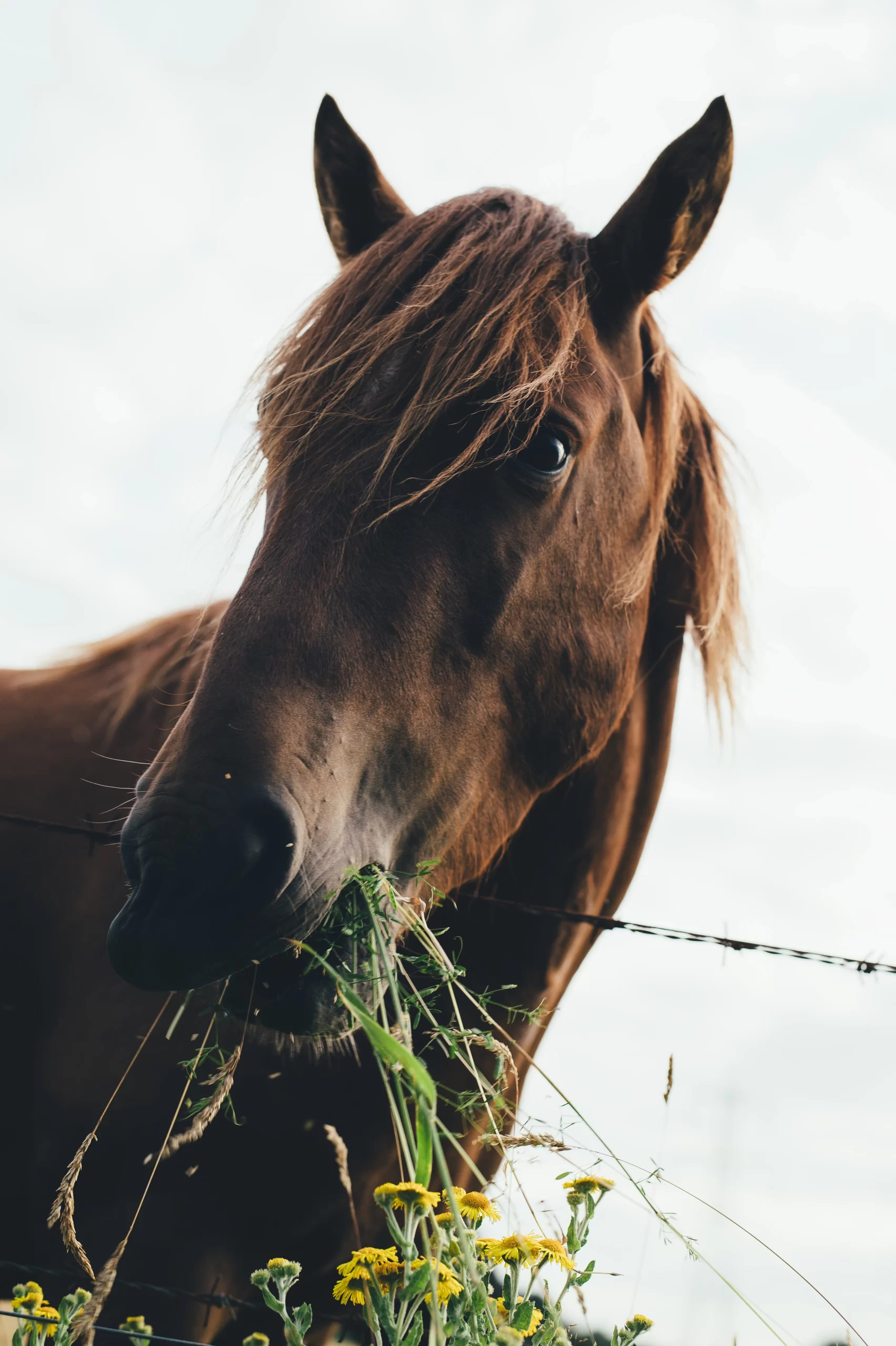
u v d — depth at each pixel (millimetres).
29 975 2174
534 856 2256
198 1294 1939
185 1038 1943
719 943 2049
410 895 1737
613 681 2111
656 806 2512
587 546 1979
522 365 1742
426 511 1696
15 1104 2164
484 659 1785
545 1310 1262
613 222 2123
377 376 1715
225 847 1343
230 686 1474
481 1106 2006
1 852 2234
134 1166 1940
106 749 2322
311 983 1490
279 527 1646
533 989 2215
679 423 2322
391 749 1623
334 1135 1293
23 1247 2189
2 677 2775
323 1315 1994
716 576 2422
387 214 2270
